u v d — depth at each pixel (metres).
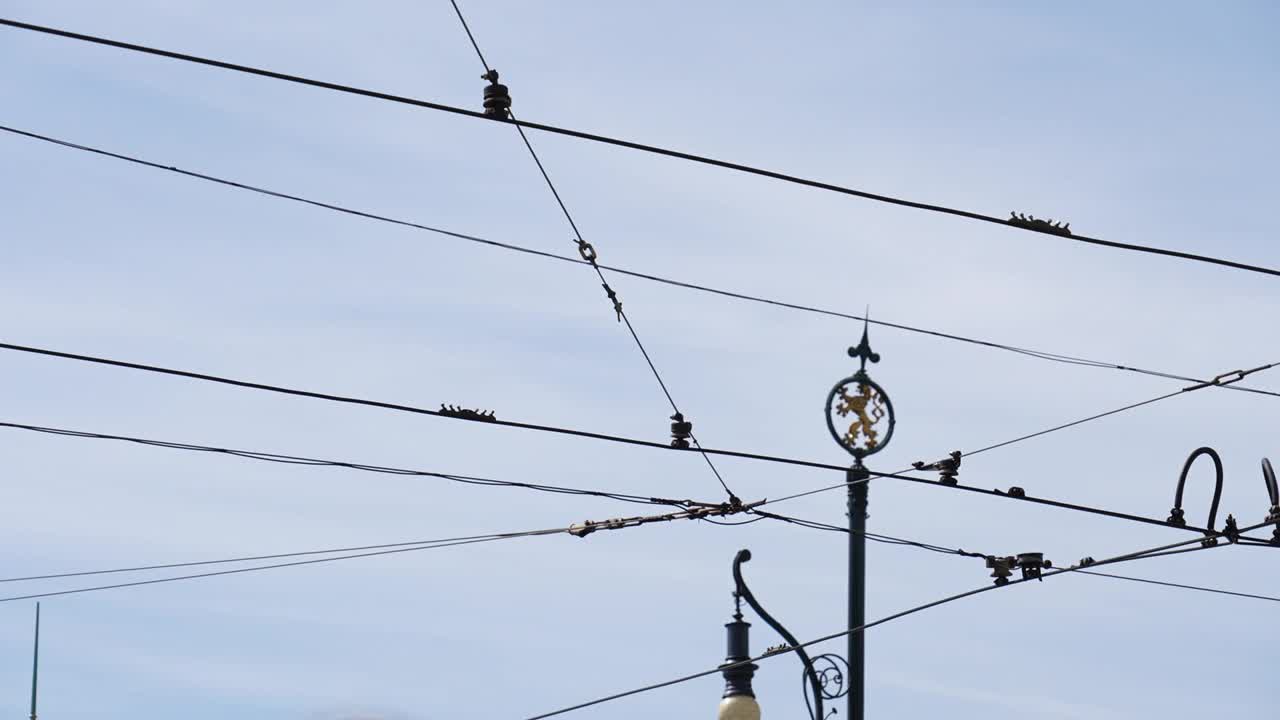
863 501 19.39
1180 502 19.25
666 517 19.95
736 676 19.39
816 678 19.11
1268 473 18.94
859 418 19.31
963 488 19.39
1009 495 19.34
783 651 19.28
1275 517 18.83
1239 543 18.95
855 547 19.30
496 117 15.46
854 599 19.25
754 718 19.23
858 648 19.16
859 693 19.02
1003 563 19.08
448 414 17.98
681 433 18.97
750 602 19.47
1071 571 19.00
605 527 19.98
